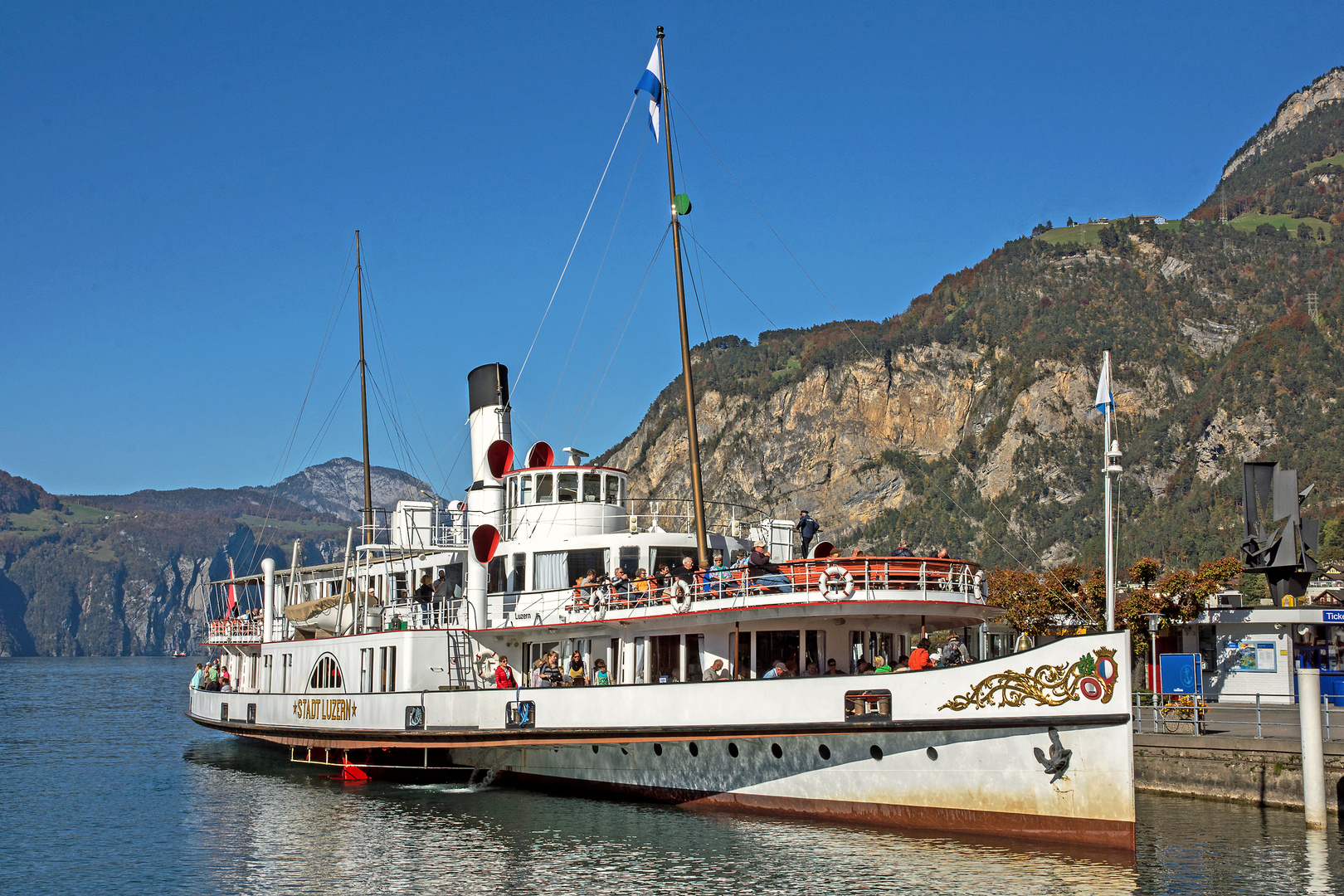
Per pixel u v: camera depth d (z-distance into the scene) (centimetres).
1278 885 2244
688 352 3444
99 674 19900
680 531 3856
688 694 2862
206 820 3095
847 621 2909
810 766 2728
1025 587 5572
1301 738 2878
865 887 2209
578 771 3200
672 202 3544
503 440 3856
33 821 3114
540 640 3475
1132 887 2208
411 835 2761
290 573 4969
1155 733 3406
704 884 2256
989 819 2492
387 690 3534
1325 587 6175
